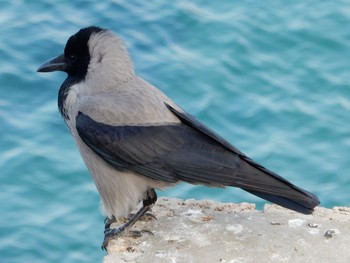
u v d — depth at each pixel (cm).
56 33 2139
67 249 1683
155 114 1038
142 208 1042
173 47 2133
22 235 1703
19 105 1970
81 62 1072
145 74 2042
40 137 1906
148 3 2247
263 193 989
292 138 1927
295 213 1051
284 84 2058
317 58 2134
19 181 1816
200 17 2216
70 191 1797
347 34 2200
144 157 1024
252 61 2112
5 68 2036
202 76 2056
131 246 995
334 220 1037
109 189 1052
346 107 2005
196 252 980
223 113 1977
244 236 1005
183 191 1756
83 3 2239
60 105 1084
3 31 2139
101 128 1033
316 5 2286
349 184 1828
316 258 969
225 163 1009
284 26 2214
